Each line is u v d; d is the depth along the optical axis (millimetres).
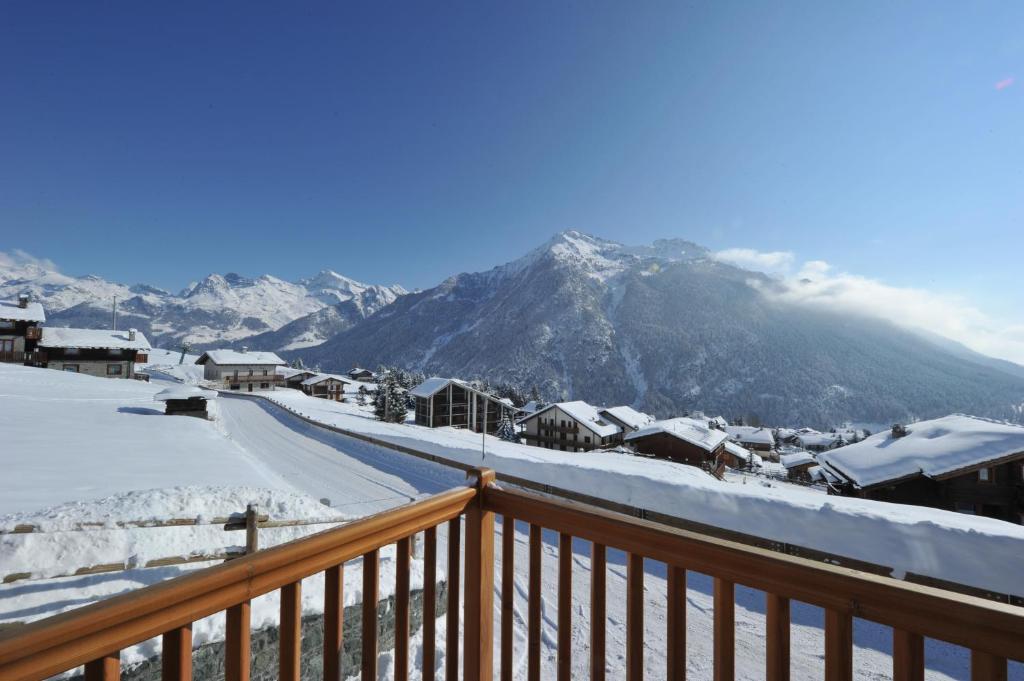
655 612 6410
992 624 1007
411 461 17094
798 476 42219
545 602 6648
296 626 1291
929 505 13297
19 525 4672
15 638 796
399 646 1603
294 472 15086
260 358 64938
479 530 1883
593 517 1604
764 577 1273
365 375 95875
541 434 44531
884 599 1121
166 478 9680
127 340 44281
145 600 973
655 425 33312
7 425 14680
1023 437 12633
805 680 5305
